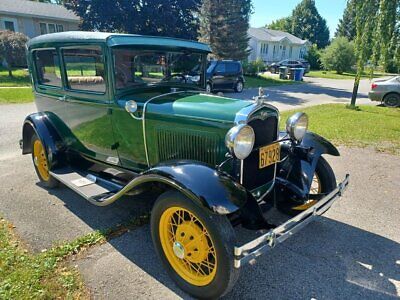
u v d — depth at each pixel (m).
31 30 25.78
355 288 2.64
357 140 7.12
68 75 3.91
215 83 15.72
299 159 3.43
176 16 20.48
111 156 3.83
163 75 3.76
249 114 2.76
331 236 3.38
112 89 3.40
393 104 12.19
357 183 4.74
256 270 2.84
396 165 5.55
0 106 10.68
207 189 2.32
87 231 3.42
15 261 2.87
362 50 10.32
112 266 2.87
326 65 39.00
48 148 4.11
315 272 2.82
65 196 4.28
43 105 4.63
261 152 2.98
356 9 10.01
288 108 12.07
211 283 2.40
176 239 2.62
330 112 10.67
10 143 6.70
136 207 3.97
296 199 3.32
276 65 33.00
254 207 2.61
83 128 3.98
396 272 2.84
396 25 8.90
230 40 24.23
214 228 2.28
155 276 2.76
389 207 4.01
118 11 18.98
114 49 3.28
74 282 2.63
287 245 3.22
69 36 3.63
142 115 3.27
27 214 3.78
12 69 19.59
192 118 2.96
